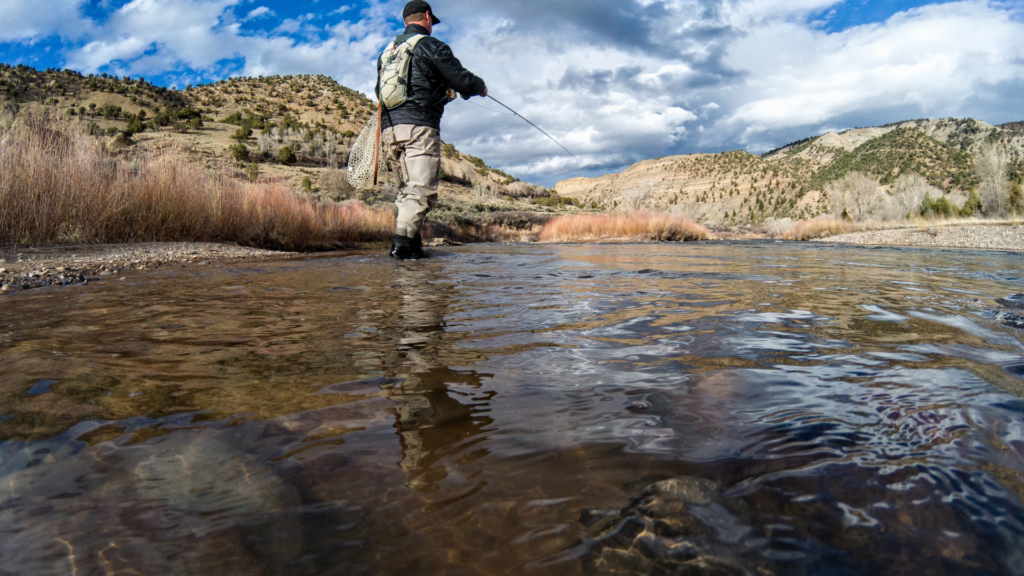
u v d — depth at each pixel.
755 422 0.79
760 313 1.82
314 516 0.57
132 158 8.53
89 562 0.49
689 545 0.51
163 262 5.06
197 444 0.75
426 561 0.50
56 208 6.38
